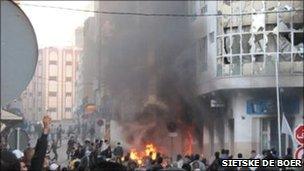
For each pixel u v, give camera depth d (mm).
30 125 59500
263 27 37312
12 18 4094
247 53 37625
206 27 41438
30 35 4109
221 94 39562
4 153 5023
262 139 38125
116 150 27891
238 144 38281
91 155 22156
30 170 4859
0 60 4070
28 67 4102
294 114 37375
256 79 37125
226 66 38281
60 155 43781
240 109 38438
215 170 14727
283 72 36781
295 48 36938
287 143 37188
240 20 37969
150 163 19234
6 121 32000
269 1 37281
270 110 37719
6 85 4074
